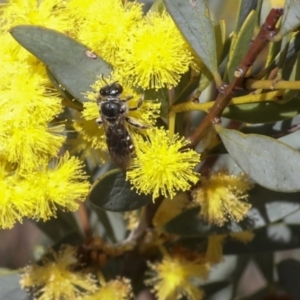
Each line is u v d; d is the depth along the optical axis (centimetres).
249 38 11
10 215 11
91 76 11
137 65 11
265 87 11
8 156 11
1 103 11
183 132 12
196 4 11
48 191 11
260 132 12
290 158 10
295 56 11
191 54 11
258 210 12
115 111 11
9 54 11
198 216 12
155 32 11
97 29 11
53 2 11
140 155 11
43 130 11
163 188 11
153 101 11
